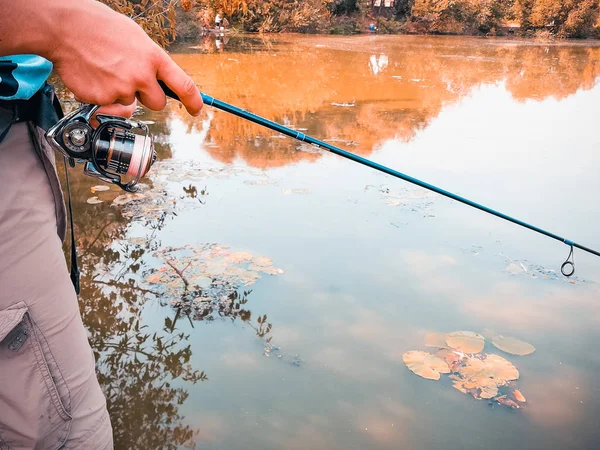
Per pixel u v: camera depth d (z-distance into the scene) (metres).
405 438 1.87
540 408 2.04
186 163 4.15
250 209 3.44
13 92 0.89
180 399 1.98
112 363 2.13
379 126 5.54
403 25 20.05
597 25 19.78
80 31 0.86
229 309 2.48
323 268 2.84
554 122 6.17
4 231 0.92
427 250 3.10
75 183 3.65
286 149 4.63
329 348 2.28
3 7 0.79
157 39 3.55
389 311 2.54
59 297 0.99
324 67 9.40
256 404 1.98
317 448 1.80
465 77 9.12
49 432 1.00
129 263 2.77
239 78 7.77
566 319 2.58
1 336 0.91
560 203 3.82
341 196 3.71
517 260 3.04
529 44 16.94
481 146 5.05
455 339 2.37
